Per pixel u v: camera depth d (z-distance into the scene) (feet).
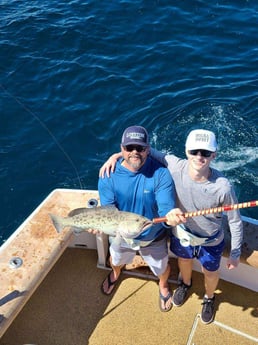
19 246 8.05
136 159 6.62
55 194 8.94
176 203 7.14
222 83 17.28
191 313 8.47
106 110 16.46
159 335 8.17
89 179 14.25
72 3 21.86
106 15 20.95
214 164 14.32
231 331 8.18
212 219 6.99
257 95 16.61
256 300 8.64
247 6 21.39
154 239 7.52
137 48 19.16
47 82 17.72
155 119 15.97
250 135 15.17
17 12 21.31
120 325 8.36
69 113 16.43
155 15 20.88
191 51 18.89
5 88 17.51
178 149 14.88
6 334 8.27
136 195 7.01
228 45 19.21
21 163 14.79
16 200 13.80
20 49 19.20
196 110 16.15
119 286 8.96
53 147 15.28
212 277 7.84
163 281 8.41
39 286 8.98
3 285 7.52
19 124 16.10
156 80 17.61
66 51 19.13
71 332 8.29
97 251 9.55
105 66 18.30
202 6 21.35
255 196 13.41
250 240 8.00
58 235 8.20
